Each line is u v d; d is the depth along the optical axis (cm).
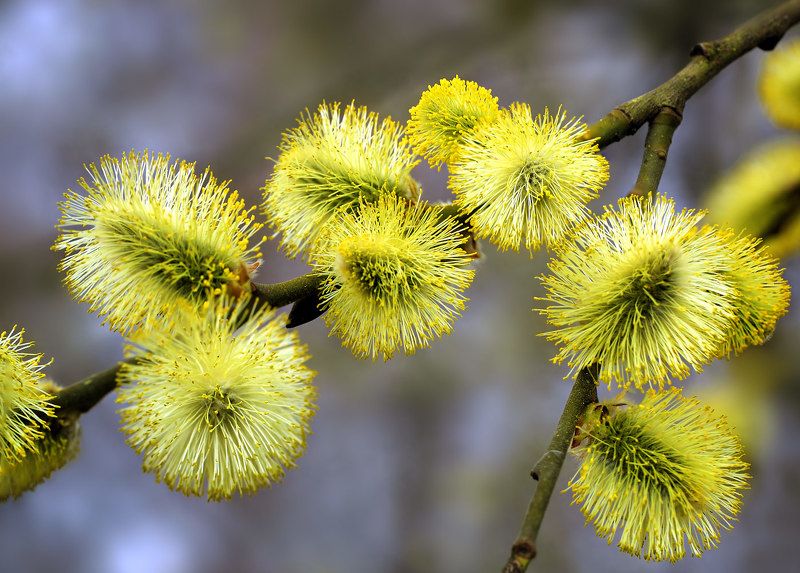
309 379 61
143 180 61
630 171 85
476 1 88
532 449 91
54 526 93
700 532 60
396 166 62
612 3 83
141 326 61
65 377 87
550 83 88
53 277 91
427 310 61
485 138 61
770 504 86
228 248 61
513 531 91
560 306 61
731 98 82
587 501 60
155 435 60
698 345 60
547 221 61
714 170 81
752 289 61
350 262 61
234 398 61
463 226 62
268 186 62
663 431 60
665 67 84
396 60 85
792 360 71
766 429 71
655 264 60
